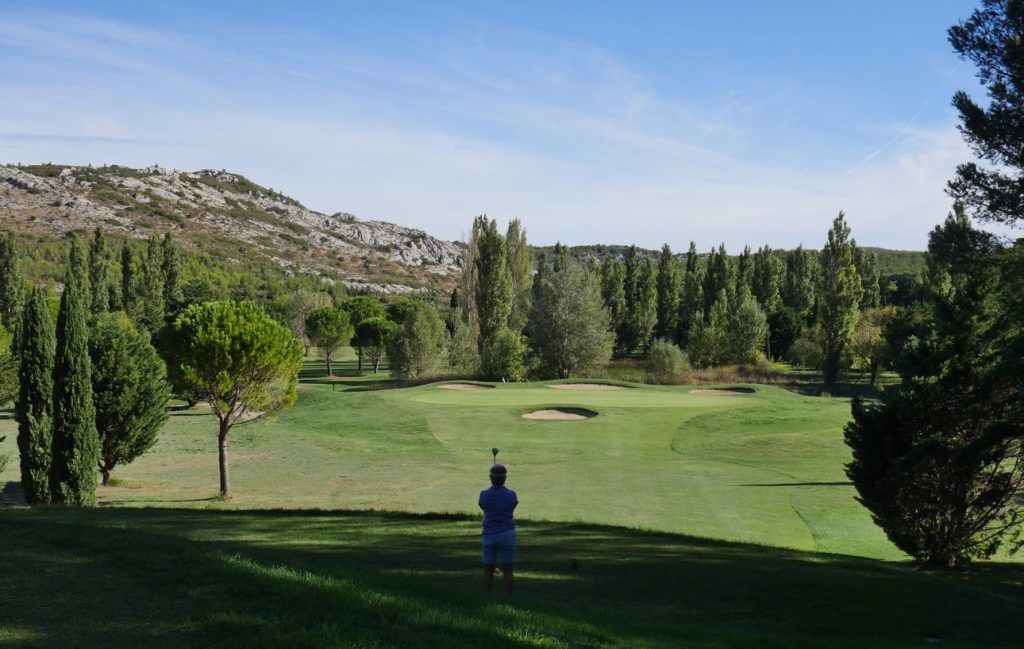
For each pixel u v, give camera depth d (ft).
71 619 22.81
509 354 227.40
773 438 121.19
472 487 91.81
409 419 143.95
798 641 29.12
